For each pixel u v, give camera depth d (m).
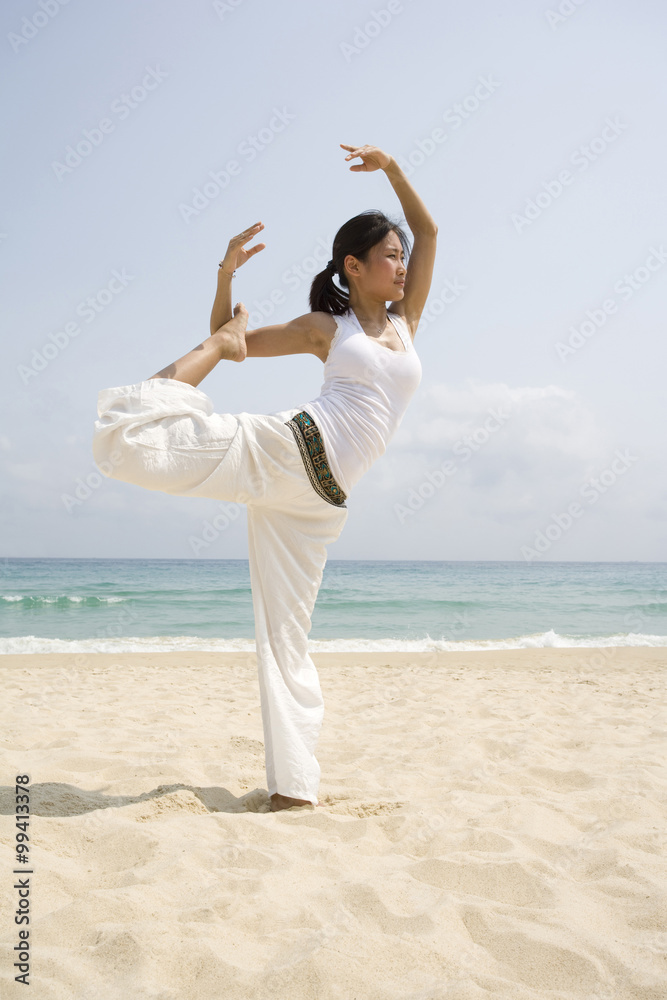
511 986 1.73
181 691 7.04
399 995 1.67
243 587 30.23
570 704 6.41
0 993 1.63
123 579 38.12
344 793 3.49
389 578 41.78
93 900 2.05
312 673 3.35
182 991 1.69
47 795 3.25
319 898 2.18
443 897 2.19
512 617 19.56
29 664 9.41
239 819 2.93
